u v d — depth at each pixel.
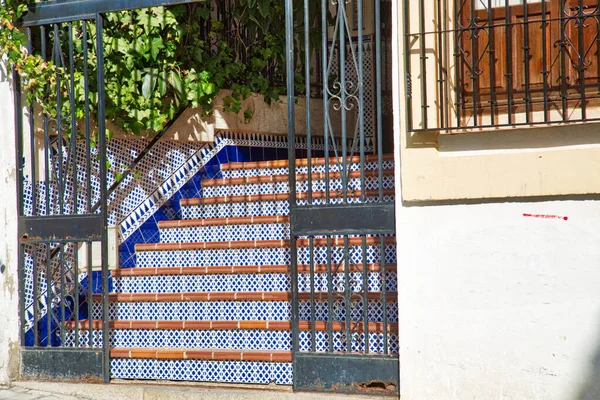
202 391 5.67
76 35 6.89
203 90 7.40
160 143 7.45
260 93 8.33
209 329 6.19
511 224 4.98
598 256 4.80
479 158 5.01
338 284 5.94
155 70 7.08
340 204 5.44
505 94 5.45
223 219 7.10
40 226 6.19
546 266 4.90
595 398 4.79
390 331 5.61
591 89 5.28
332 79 9.12
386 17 9.00
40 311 6.48
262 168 7.73
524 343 4.94
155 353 6.04
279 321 6.02
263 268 6.43
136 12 7.03
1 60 6.25
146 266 7.05
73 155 6.20
